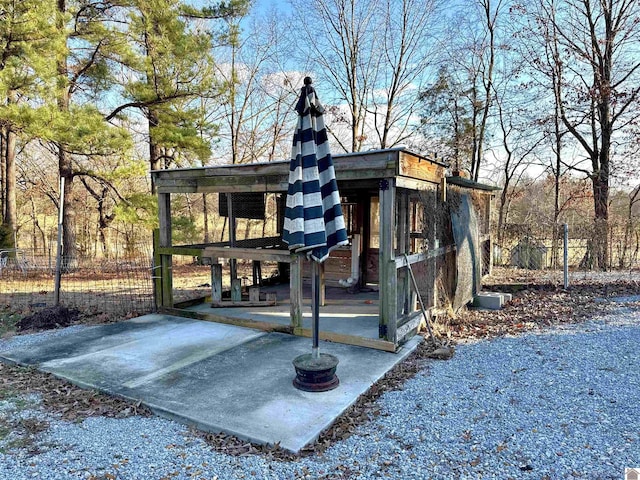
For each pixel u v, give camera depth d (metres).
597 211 12.10
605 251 9.59
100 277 10.43
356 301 6.89
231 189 5.62
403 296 5.25
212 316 5.85
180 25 10.76
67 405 3.35
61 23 9.50
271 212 14.63
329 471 2.43
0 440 2.80
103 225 15.26
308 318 5.72
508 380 3.76
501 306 6.76
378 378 3.79
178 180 6.08
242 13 12.98
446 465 2.48
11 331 5.58
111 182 11.70
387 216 4.50
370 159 4.55
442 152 15.30
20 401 3.41
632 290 7.84
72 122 9.09
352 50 16.78
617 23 11.73
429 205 5.45
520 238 9.88
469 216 6.71
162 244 6.34
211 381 3.72
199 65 11.25
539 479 2.32
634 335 5.08
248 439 2.77
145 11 10.53
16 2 8.55
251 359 4.30
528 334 5.27
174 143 11.29
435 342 4.91
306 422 2.96
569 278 9.01
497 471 2.40
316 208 3.28
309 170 3.33
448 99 15.19
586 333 5.24
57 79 9.19
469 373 3.97
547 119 13.23
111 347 4.73
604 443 2.67
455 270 6.36
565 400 3.32
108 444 2.75
